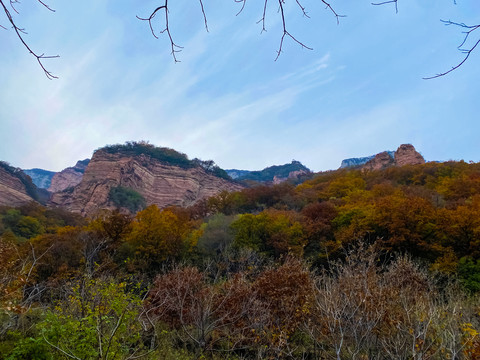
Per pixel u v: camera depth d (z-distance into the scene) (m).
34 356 5.66
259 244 29.41
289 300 10.66
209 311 10.89
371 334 8.61
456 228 22.23
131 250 27.59
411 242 24.31
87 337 6.08
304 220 34.44
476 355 6.12
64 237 28.31
